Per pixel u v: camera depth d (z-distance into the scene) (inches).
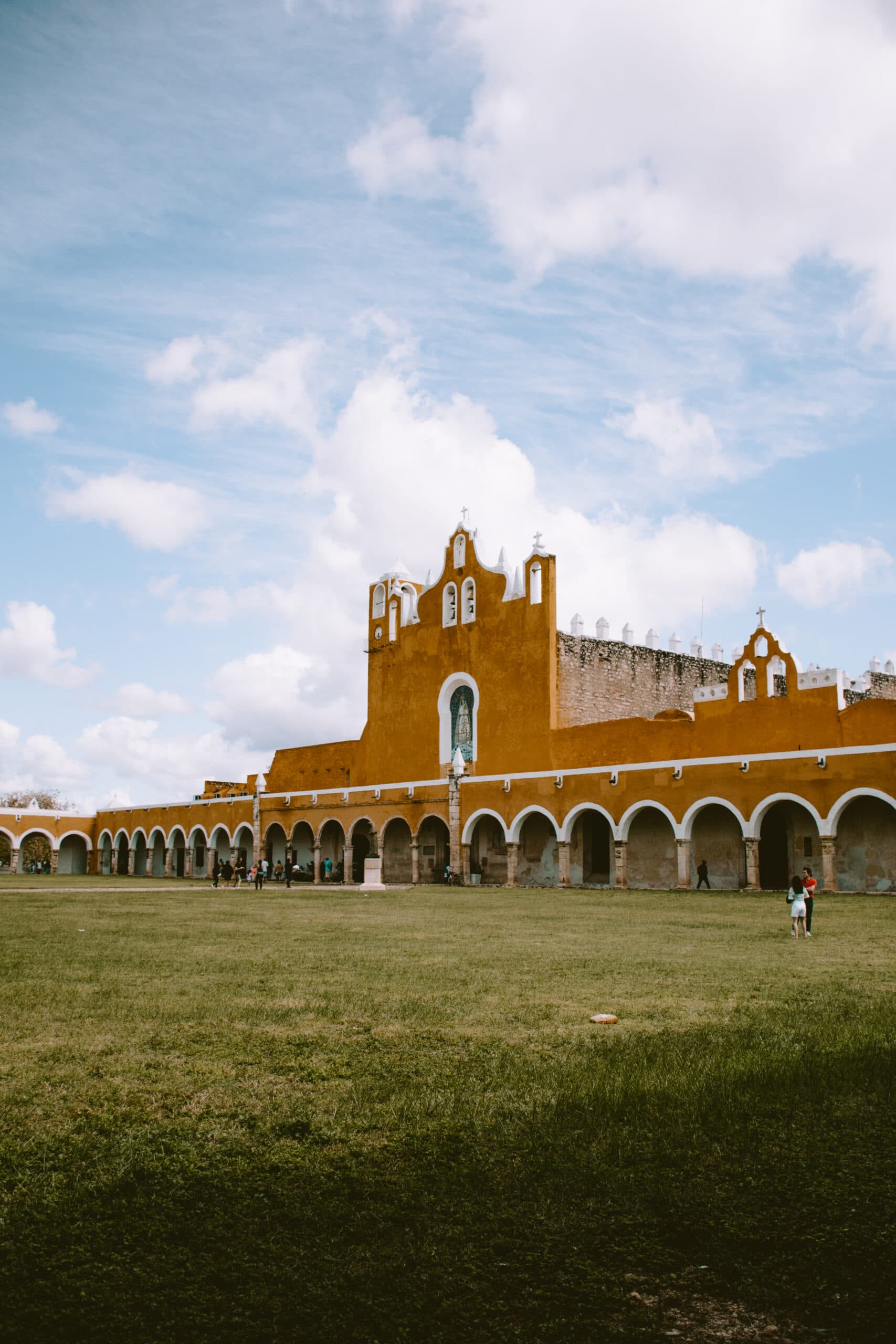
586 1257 194.5
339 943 685.3
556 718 1823.3
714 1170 234.4
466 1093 289.6
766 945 684.1
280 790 2534.5
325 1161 238.5
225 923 865.5
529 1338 167.2
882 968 554.9
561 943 693.3
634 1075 304.3
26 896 1330.0
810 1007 421.4
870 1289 183.0
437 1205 215.6
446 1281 185.5
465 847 1884.8
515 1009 418.6
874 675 2194.9
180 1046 347.9
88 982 492.4
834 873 1350.9
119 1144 248.8
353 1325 171.0
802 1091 289.9
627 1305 177.9
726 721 1508.4
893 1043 346.3
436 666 2082.9
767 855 1565.0
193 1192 221.9
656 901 1201.4
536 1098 283.9
